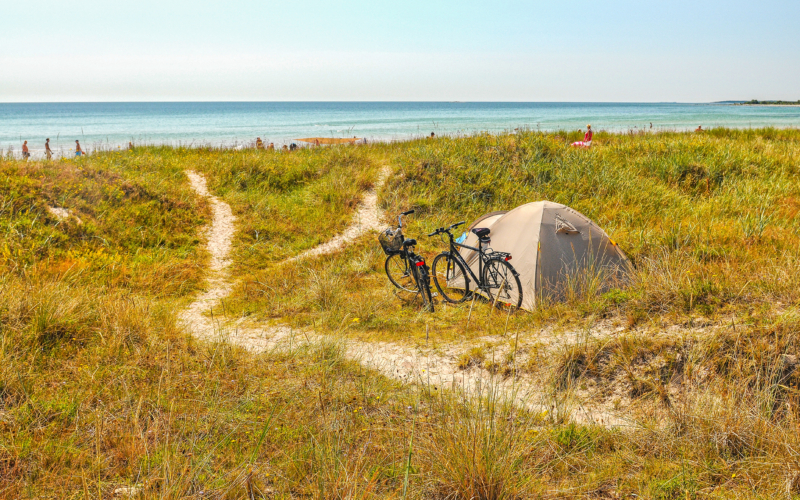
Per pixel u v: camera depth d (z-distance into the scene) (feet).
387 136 145.79
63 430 11.43
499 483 9.30
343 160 48.14
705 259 21.90
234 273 27.99
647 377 13.41
